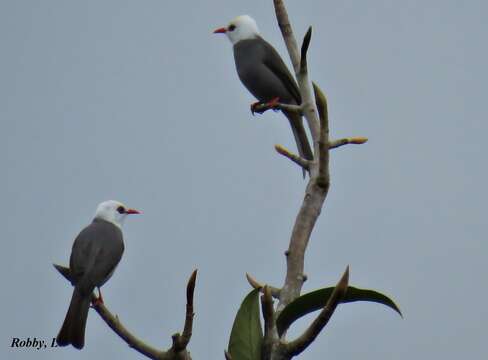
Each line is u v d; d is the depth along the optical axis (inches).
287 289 239.1
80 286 487.8
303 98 279.0
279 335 227.8
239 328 221.1
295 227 249.0
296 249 244.8
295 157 267.6
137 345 235.9
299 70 278.8
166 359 231.9
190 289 218.2
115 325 235.6
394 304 218.4
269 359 215.3
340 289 201.6
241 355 219.3
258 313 222.8
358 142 272.8
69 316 443.2
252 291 223.3
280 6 291.3
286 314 225.5
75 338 431.5
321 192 252.1
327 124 245.9
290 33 289.4
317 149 270.2
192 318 223.1
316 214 250.5
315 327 208.5
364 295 221.6
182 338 226.1
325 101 243.1
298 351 213.9
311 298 222.2
